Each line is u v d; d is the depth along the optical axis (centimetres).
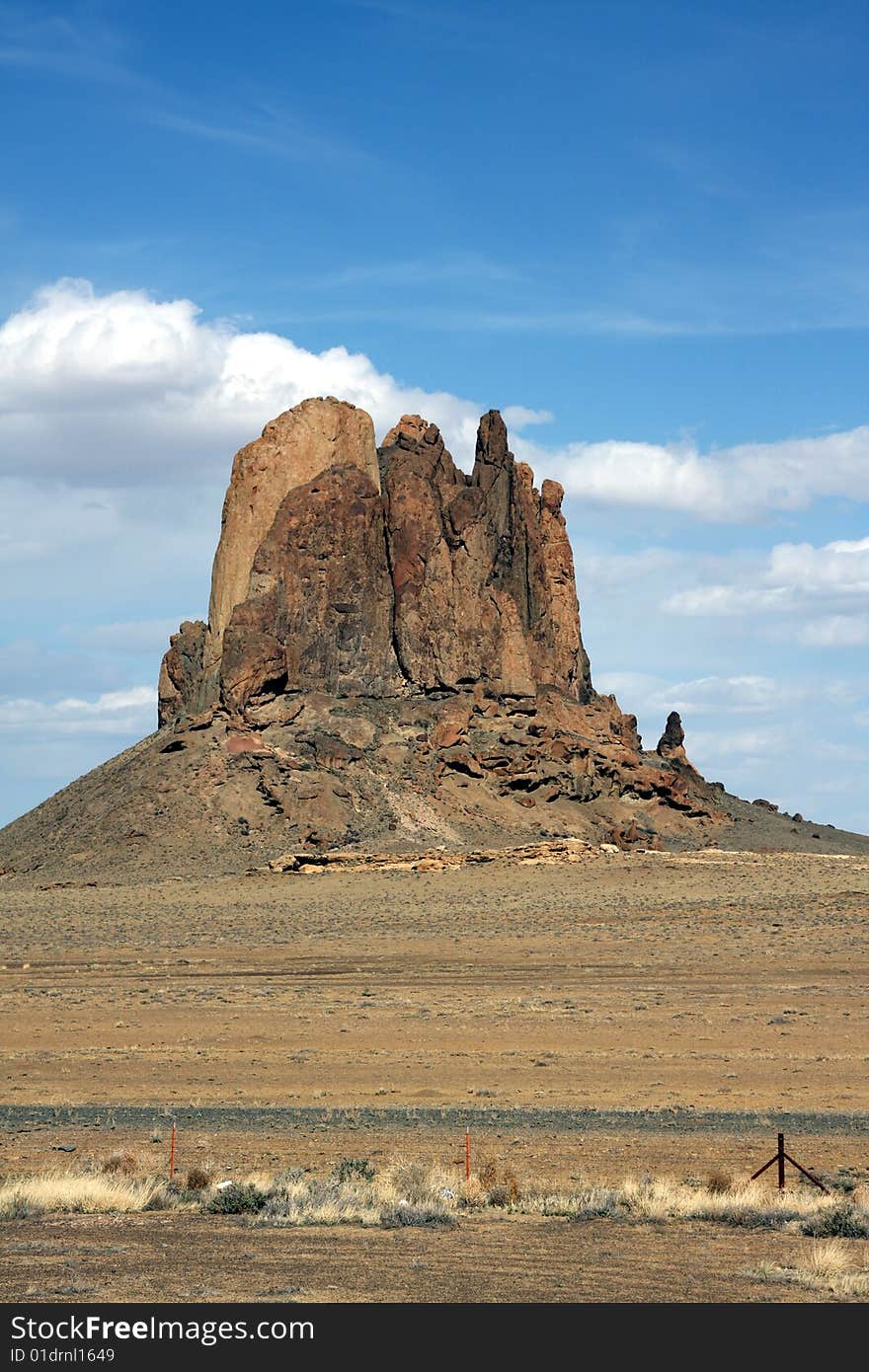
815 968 17600
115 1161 6831
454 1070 10894
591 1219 5562
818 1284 4412
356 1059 11444
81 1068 11169
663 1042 12206
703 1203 5741
